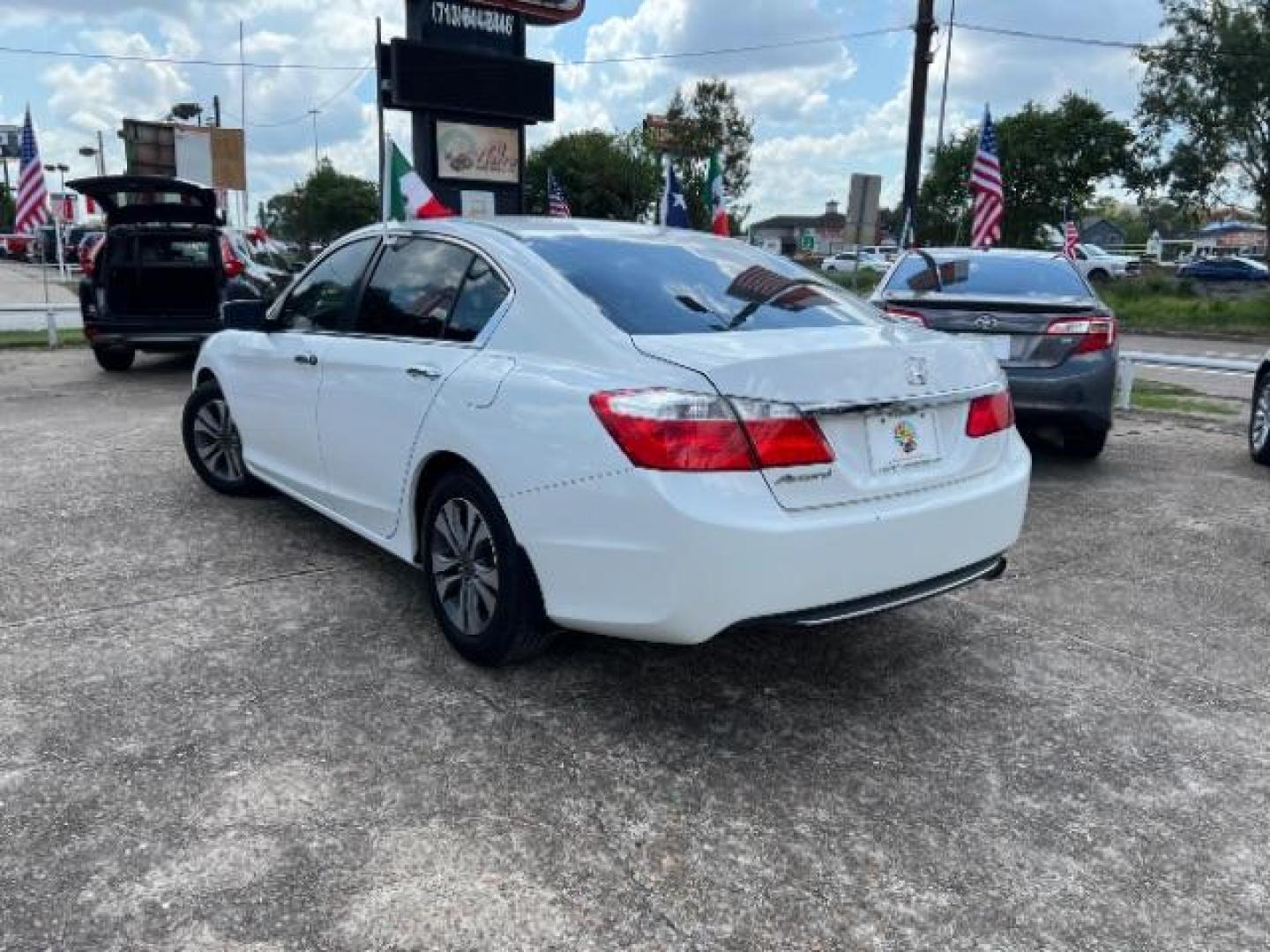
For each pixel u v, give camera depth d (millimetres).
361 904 2332
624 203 51938
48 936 2199
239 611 4004
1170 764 3041
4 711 3143
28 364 11742
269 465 4914
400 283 4043
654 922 2312
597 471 2902
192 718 3141
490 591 3432
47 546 4734
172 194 10477
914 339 3328
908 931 2312
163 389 9781
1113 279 36656
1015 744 3145
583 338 3150
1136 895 2453
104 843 2516
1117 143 37969
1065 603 4367
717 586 2764
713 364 2824
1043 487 6449
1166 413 9547
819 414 2900
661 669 3594
